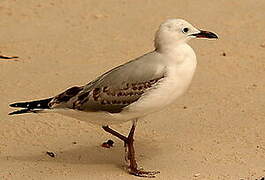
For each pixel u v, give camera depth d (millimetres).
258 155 12125
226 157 12078
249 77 15828
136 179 11398
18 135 13188
